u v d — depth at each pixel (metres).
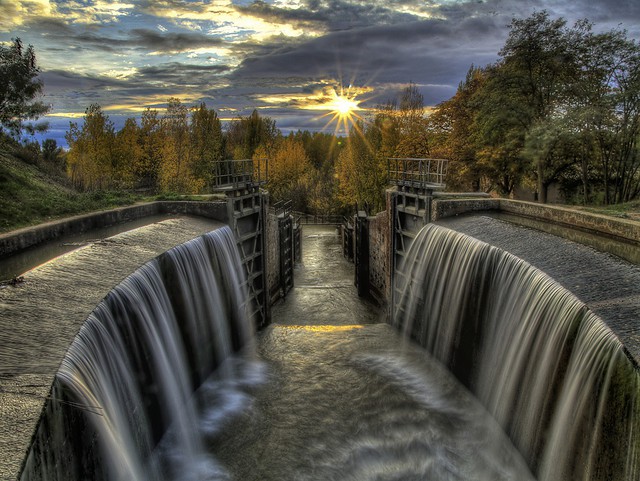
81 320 7.48
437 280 15.73
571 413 7.85
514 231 13.74
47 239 13.45
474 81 35.12
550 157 27.61
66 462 5.54
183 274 12.48
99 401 6.94
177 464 10.31
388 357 16.16
